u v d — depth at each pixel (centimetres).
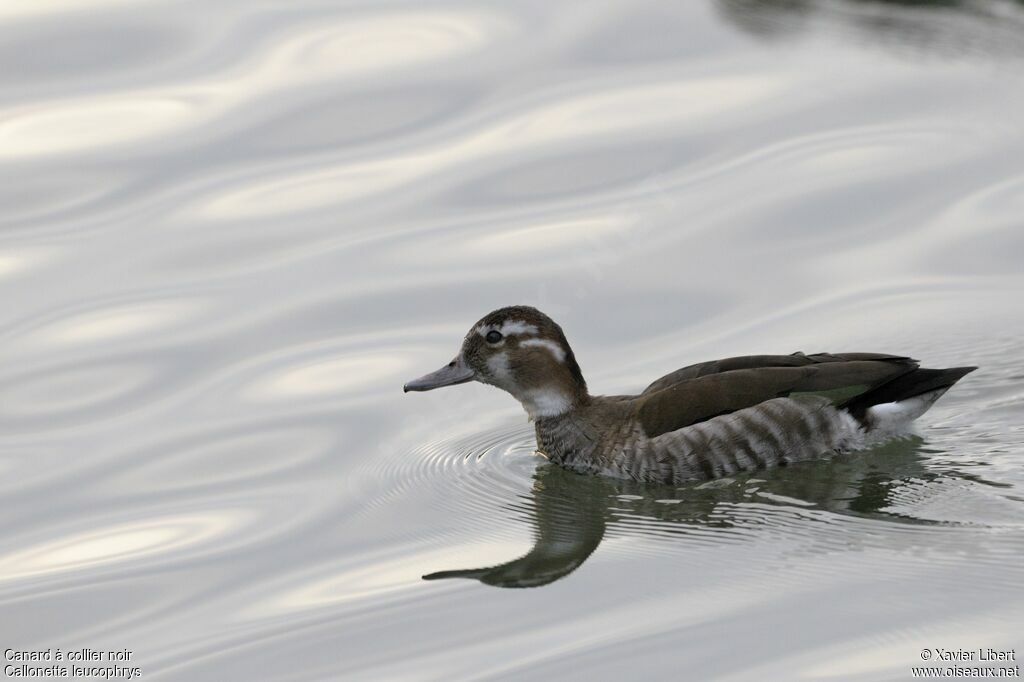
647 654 1034
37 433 1486
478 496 1347
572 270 1755
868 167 1923
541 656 1043
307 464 1416
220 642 1101
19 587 1205
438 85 2144
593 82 2156
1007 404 1437
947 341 1561
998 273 1702
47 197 1912
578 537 1243
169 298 1723
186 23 2305
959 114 2027
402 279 1752
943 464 1323
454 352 1612
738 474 1337
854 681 981
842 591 1099
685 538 1218
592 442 1380
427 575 1190
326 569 1212
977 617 1046
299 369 1599
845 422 1348
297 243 1825
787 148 1977
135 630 1127
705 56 2223
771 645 1033
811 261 1756
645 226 1828
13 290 1738
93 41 2248
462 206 1886
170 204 1903
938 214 1823
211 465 1418
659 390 1381
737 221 1836
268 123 2062
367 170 1964
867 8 2405
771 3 2417
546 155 1984
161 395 1552
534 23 2314
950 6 2400
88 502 1353
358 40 2264
